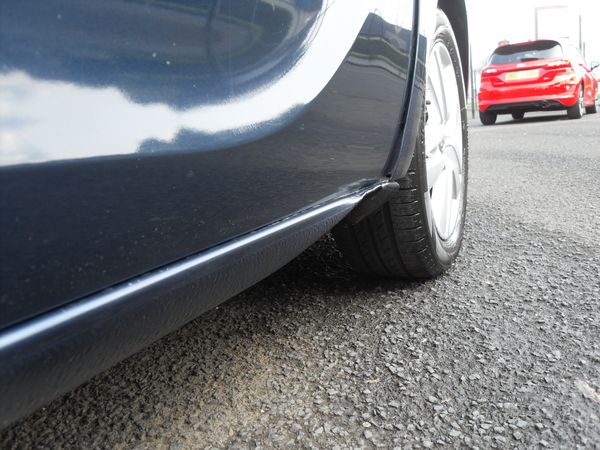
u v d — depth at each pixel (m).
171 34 0.73
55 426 1.20
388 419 1.17
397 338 1.53
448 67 2.14
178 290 0.77
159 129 0.71
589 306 1.65
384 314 1.70
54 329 0.60
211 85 0.81
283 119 0.97
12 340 0.56
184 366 1.44
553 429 1.09
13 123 0.55
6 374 0.56
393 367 1.38
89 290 0.65
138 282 0.71
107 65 0.65
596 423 1.10
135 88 0.68
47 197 0.58
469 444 1.07
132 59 0.68
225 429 1.17
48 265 0.59
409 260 1.82
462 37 2.30
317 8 1.06
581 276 1.90
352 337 1.56
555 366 1.33
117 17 0.66
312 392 1.29
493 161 4.91
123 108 0.66
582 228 2.48
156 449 1.11
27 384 0.59
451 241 2.09
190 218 0.79
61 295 0.61
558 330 1.51
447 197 2.08
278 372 1.39
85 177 0.62
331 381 1.33
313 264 2.20
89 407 1.27
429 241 1.80
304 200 1.10
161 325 0.79
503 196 3.32
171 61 0.74
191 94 0.77
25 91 0.56
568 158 4.64
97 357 0.69
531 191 3.40
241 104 0.87
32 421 1.22
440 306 1.73
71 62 0.60
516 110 9.99
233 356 1.49
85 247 0.63
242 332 1.63
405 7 1.42
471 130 9.04
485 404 1.20
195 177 0.78
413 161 1.66
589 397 1.19
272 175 0.96
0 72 0.54
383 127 1.36
